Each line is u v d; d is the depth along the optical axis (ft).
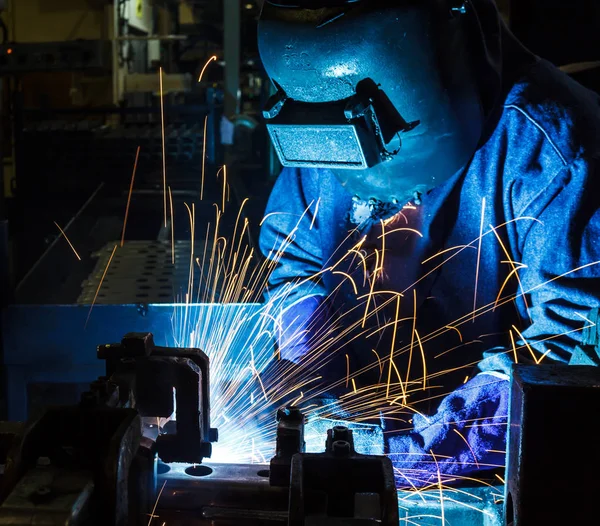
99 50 10.37
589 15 8.43
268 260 7.16
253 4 15.65
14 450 3.09
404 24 4.63
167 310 7.63
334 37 4.61
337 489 3.10
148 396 3.93
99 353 3.96
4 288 7.75
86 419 3.23
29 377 7.84
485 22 5.50
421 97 4.94
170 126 14.61
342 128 4.82
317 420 5.56
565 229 5.20
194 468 3.98
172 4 20.77
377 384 6.46
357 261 6.26
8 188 16.29
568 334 5.14
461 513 4.65
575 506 3.18
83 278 9.17
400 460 5.27
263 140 14.14
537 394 3.08
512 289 5.84
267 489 3.69
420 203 5.78
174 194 12.52
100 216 12.02
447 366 6.19
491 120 5.58
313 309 6.57
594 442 3.09
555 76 5.84
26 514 2.79
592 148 5.32
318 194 6.60
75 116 17.33
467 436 5.28
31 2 17.60
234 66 15.19
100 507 3.03
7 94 15.24
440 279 5.98
